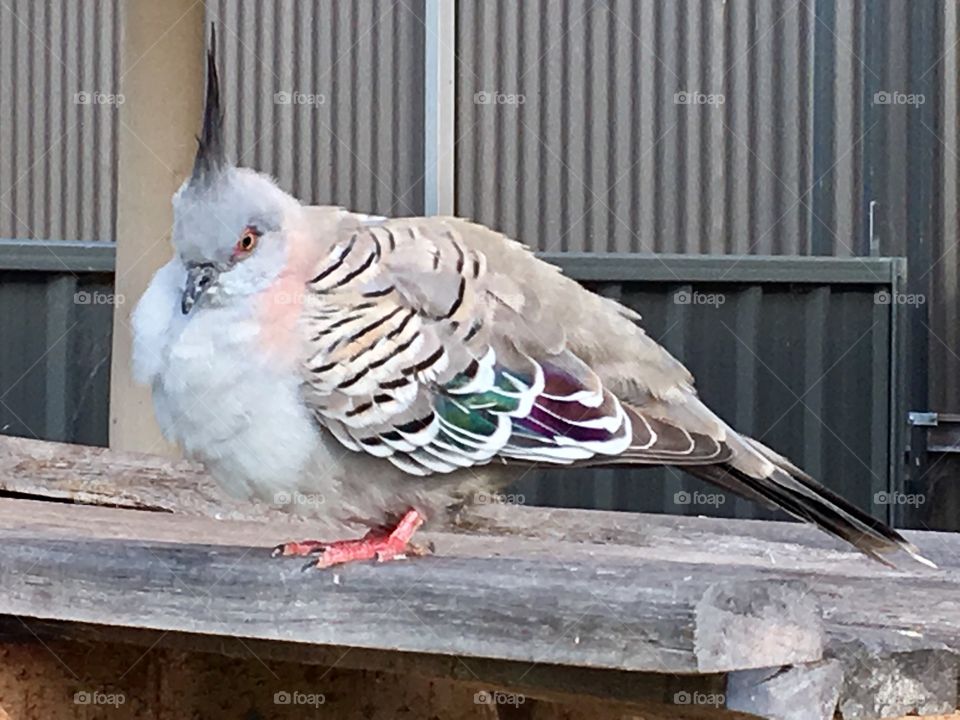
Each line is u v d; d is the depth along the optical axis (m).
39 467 0.78
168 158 0.97
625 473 1.58
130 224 0.98
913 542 0.72
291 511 0.60
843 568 0.64
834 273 1.53
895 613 0.53
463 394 0.57
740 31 1.63
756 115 1.64
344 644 0.49
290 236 0.58
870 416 1.54
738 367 1.55
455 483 0.58
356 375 0.56
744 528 0.74
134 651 0.62
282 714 0.65
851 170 1.62
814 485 0.59
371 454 0.57
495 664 0.51
